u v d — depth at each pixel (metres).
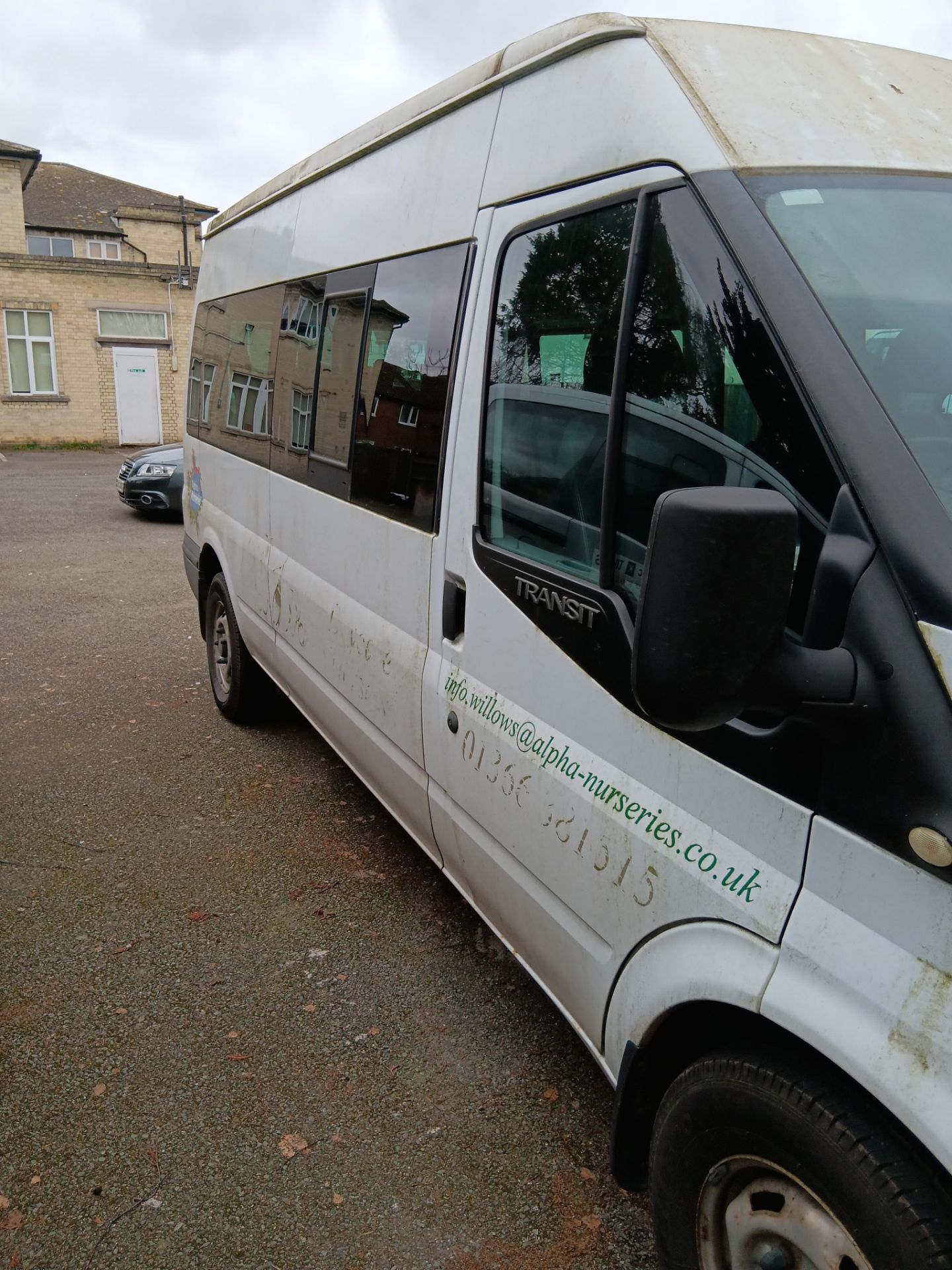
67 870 3.84
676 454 1.77
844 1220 1.42
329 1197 2.33
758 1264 1.63
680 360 1.75
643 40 1.95
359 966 3.24
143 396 25.58
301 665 4.01
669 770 1.80
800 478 1.50
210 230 5.71
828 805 1.45
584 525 2.05
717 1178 1.68
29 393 24.39
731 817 1.65
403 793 3.08
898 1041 1.33
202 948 3.33
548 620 2.15
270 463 4.29
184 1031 2.90
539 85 2.29
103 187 38.62
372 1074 2.74
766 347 1.56
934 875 1.29
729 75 1.85
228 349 5.06
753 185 1.67
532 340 2.24
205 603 5.68
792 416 1.51
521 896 2.35
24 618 7.93
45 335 24.23
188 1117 2.57
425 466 2.77
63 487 16.92
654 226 1.82
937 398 1.52
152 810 4.39
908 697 1.30
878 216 1.69
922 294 1.62
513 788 2.30
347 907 3.61
